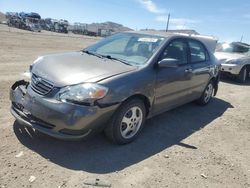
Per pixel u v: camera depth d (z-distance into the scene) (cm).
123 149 434
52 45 2112
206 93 712
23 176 341
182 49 571
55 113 374
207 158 441
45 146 413
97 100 380
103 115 391
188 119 608
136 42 527
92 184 342
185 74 559
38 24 4381
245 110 734
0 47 1533
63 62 444
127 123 440
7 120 482
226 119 639
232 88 1020
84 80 390
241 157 461
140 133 499
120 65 452
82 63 443
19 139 423
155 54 488
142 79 442
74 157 395
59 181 340
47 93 389
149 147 452
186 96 598
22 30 3888
